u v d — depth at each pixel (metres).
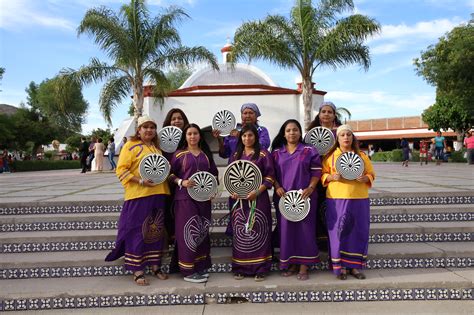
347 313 3.28
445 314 3.24
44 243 4.33
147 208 3.70
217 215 4.79
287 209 3.67
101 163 16.22
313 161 3.73
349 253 3.64
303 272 3.68
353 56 13.95
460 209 4.81
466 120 23.55
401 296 3.53
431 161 22.23
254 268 3.66
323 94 18.67
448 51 18.91
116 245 3.73
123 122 17.88
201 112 17.50
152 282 3.69
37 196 5.99
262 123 17.61
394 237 4.44
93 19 13.41
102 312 3.40
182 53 14.49
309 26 13.98
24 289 3.58
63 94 13.99
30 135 34.03
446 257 4.00
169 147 4.00
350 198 3.66
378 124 38.25
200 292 3.52
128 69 14.63
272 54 13.88
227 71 19.91
